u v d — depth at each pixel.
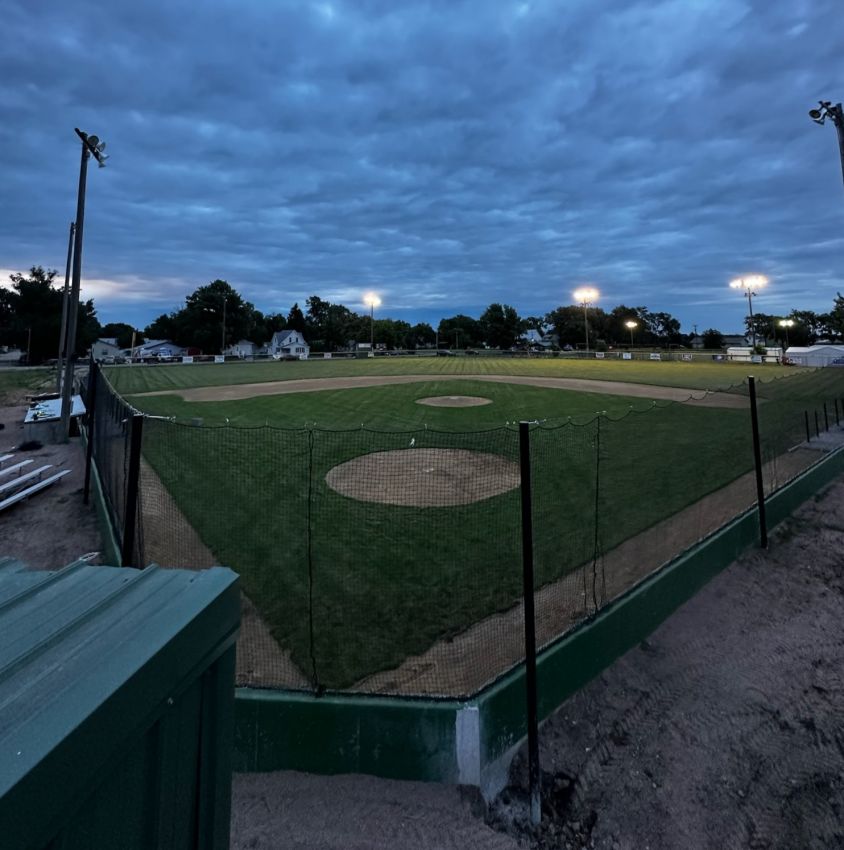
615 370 40.66
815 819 3.32
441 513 7.89
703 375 35.16
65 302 21.42
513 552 6.57
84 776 0.98
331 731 3.47
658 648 4.99
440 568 6.13
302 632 4.84
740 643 5.10
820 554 7.04
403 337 105.88
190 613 1.40
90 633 1.30
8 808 0.80
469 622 5.05
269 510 7.91
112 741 1.07
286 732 3.46
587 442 12.48
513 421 16.58
